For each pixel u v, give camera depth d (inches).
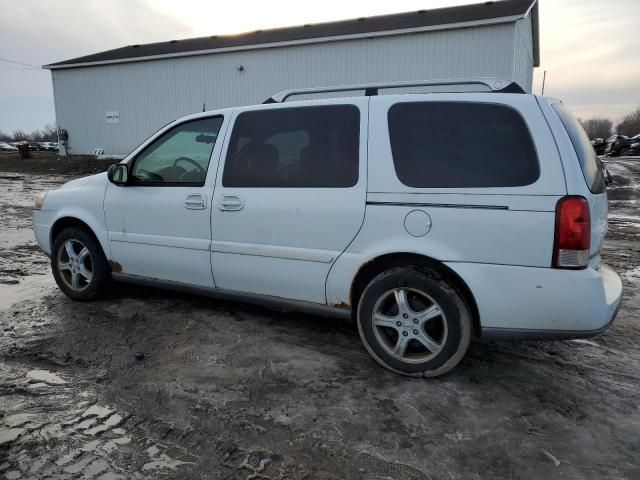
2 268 226.2
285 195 132.0
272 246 134.8
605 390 117.0
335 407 108.3
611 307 107.7
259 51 833.5
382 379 120.7
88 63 1005.2
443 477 86.7
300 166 132.0
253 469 88.7
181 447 94.9
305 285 131.9
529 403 110.7
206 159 148.5
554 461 91.0
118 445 95.3
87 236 172.7
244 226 138.6
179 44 1016.2
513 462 90.7
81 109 1061.1
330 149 128.3
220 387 116.7
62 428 100.4
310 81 800.9
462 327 114.6
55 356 133.6
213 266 146.3
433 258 113.8
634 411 108.0
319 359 131.3
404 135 119.8
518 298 107.8
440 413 106.1
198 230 147.4
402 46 716.7
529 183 106.1
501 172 109.2
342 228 124.0
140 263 161.6
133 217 160.2
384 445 95.3
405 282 117.7
